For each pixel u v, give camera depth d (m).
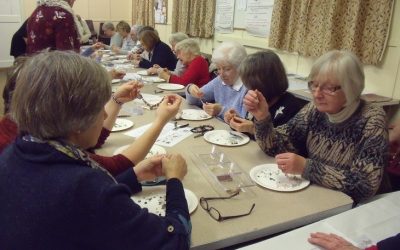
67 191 0.65
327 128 1.48
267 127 1.54
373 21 2.83
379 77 2.92
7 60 6.40
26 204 0.65
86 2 7.44
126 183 1.10
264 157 1.55
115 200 0.68
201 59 3.22
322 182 1.28
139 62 4.18
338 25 3.09
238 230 0.98
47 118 0.68
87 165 0.73
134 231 0.70
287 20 3.68
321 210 1.12
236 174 1.35
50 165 0.68
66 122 0.69
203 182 1.27
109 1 7.69
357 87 1.32
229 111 1.92
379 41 2.81
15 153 0.71
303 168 1.30
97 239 0.66
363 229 0.99
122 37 6.18
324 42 3.19
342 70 1.30
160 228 0.76
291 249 0.89
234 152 1.60
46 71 0.69
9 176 0.68
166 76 3.32
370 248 0.88
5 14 6.25
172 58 4.14
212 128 1.92
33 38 2.66
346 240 0.93
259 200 1.16
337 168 1.36
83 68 0.71
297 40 3.52
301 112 1.63
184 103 2.55
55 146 0.70
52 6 2.64
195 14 5.23
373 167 1.23
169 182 0.97
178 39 4.09
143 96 2.63
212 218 1.04
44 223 0.64
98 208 0.65
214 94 2.46
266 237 1.02
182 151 1.58
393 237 0.87
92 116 0.72
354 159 1.33
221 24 4.80
